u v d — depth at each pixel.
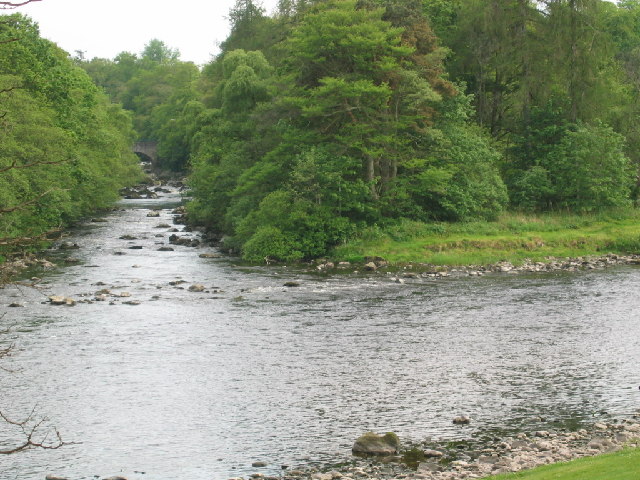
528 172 74.94
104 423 25.80
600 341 35.94
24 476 21.80
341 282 52.16
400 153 67.69
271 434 24.91
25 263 57.72
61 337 36.47
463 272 56.50
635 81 84.06
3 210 14.32
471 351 34.31
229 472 22.03
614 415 26.25
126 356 33.41
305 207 63.34
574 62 76.56
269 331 38.03
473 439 24.25
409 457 22.88
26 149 62.53
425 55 69.94
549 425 25.42
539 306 43.88
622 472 18.11
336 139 67.81
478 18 79.69
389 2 71.25
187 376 30.73
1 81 61.62
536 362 32.62
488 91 85.44
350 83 63.78
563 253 62.38
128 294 46.97
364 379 30.34
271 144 72.44
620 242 64.62
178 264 59.78
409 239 63.62
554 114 78.44
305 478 21.33
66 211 71.56
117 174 103.81
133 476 21.80
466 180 68.69
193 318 40.78
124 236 75.00
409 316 41.41
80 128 81.62
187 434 24.91
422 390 29.03
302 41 66.19
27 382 29.73
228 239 68.06
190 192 88.19
